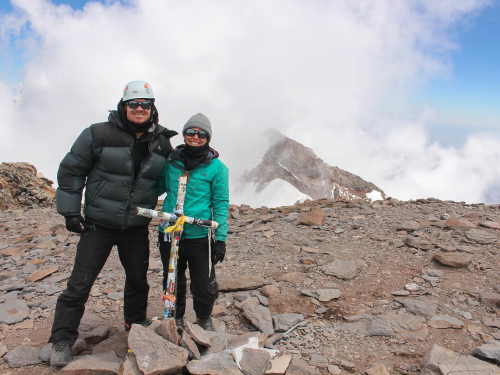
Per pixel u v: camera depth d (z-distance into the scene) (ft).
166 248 10.40
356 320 12.38
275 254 19.61
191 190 10.07
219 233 10.11
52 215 31.45
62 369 8.74
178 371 8.57
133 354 8.48
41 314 12.79
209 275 10.44
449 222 20.97
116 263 18.83
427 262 16.74
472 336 11.05
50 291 14.96
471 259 16.31
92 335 10.92
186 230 10.01
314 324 12.23
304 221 24.79
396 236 20.39
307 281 15.70
